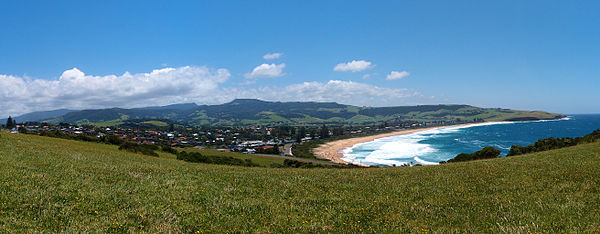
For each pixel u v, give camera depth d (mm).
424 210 12953
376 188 18828
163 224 10781
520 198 14023
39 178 15969
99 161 30172
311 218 12227
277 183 20344
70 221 10531
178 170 25203
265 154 167250
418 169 29016
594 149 33844
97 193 14273
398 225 11016
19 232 9297
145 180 18625
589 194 13430
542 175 19750
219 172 25234
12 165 19219
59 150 36062
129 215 11477
